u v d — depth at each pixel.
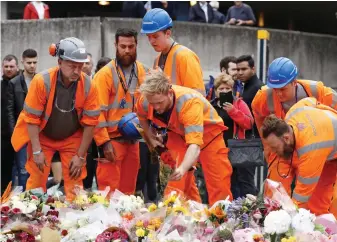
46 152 16.80
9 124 21.27
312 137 14.00
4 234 13.10
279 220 12.42
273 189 13.37
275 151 14.20
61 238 13.16
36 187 16.86
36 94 16.22
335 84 32.91
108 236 12.59
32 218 13.78
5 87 21.33
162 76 14.88
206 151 16.09
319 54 32.62
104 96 17.28
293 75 15.88
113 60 17.50
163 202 14.26
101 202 14.34
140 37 28.72
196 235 12.99
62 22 29.05
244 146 18.22
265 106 16.39
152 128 15.88
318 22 42.69
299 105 14.66
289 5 40.09
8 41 28.95
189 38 30.09
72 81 16.05
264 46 21.66
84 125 16.58
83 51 15.79
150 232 12.85
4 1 35.53
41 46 29.02
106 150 17.27
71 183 16.86
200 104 15.15
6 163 21.50
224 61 21.00
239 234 12.59
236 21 31.80
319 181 15.23
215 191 16.30
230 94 18.75
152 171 20.48
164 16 16.73
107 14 40.19
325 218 13.14
